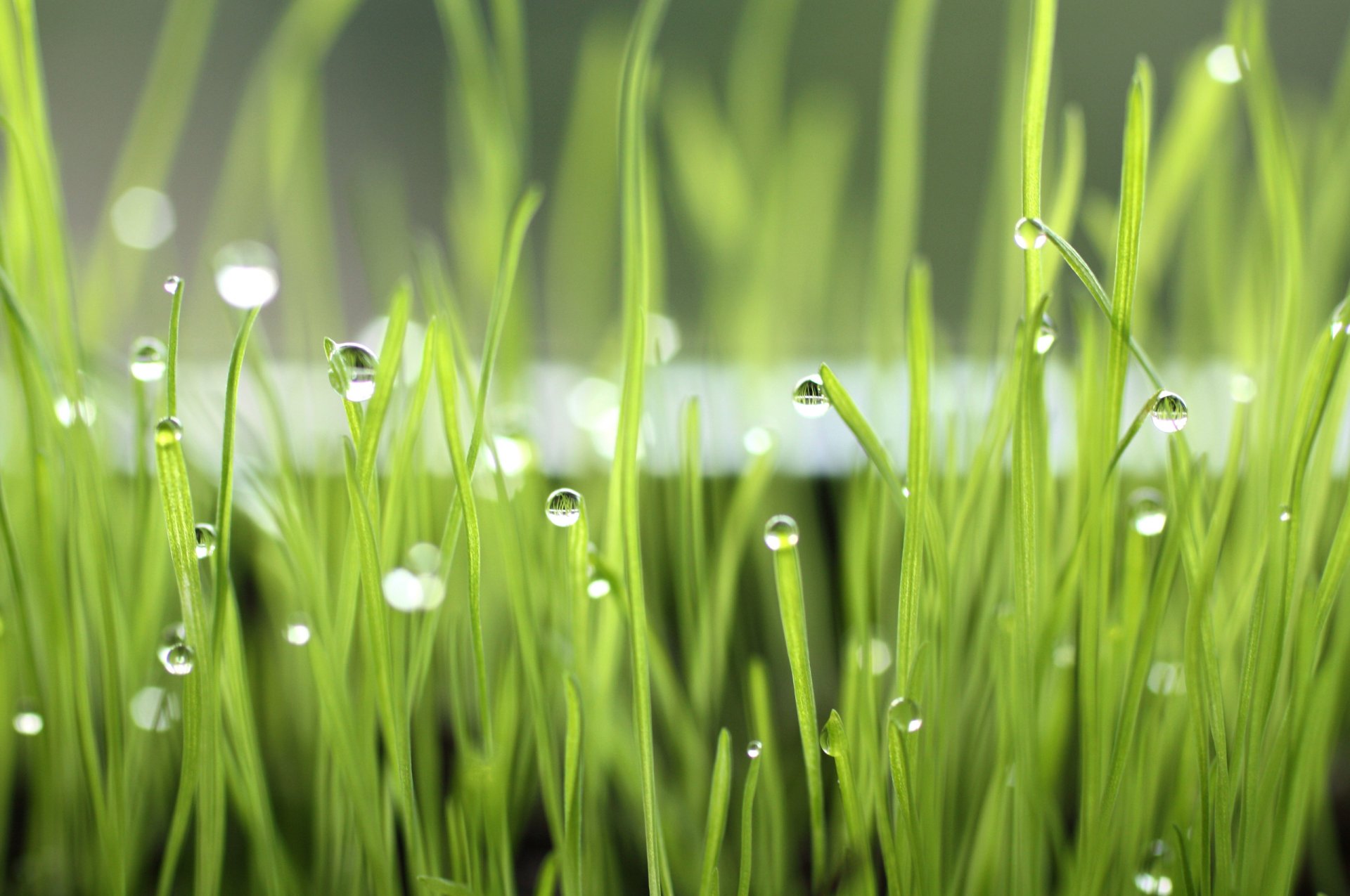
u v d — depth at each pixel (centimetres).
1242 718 21
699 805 24
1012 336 23
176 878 24
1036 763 21
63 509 22
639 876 24
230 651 21
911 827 21
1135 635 22
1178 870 21
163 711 23
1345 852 25
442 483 24
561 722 25
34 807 24
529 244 26
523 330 25
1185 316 26
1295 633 21
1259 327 23
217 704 21
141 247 27
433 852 23
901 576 20
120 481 24
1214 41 25
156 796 24
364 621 22
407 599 22
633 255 21
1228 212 25
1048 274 22
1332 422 21
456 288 29
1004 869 22
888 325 25
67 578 22
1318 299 25
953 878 22
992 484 22
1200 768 21
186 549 20
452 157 30
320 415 25
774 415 29
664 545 27
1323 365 21
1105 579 21
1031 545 21
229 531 21
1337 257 26
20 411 23
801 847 25
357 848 22
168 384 20
